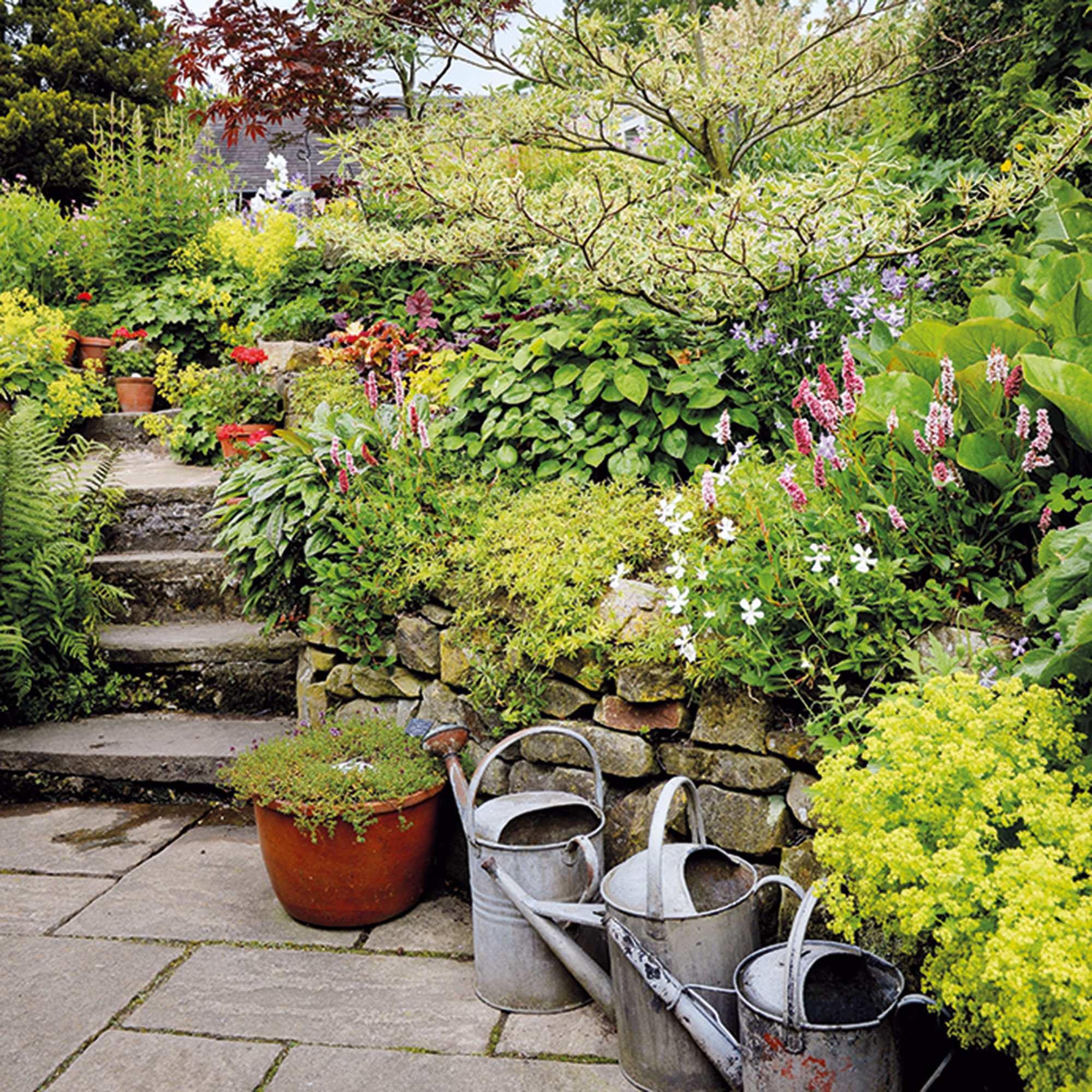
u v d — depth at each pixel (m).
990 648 1.93
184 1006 2.21
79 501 4.27
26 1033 2.11
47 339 5.86
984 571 2.13
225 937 2.54
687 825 2.26
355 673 3.19
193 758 3.46
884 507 2.18
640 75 3.89
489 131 3.93
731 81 3.89
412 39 4.36
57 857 3.05
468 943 2.52
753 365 3.14
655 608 2.44
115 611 4.40
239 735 3.69
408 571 2.98
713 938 1.84
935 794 1.50
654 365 3.28
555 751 2.57
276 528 3.25
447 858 2.88
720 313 3.34
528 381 3.45
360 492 3.21
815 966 1.74
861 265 3.21
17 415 3.96
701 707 2.26
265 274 6.68
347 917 2.56
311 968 2.39
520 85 4.15
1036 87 3.95
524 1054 2.03
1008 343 2.21
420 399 3.61
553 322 3.58
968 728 1.53
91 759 3.52
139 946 2.49
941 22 4.21
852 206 2.85
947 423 1.95
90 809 3.46
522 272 4.37
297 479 3.34
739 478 2.57
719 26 4.62
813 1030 1.54
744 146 4.27
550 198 3.33
